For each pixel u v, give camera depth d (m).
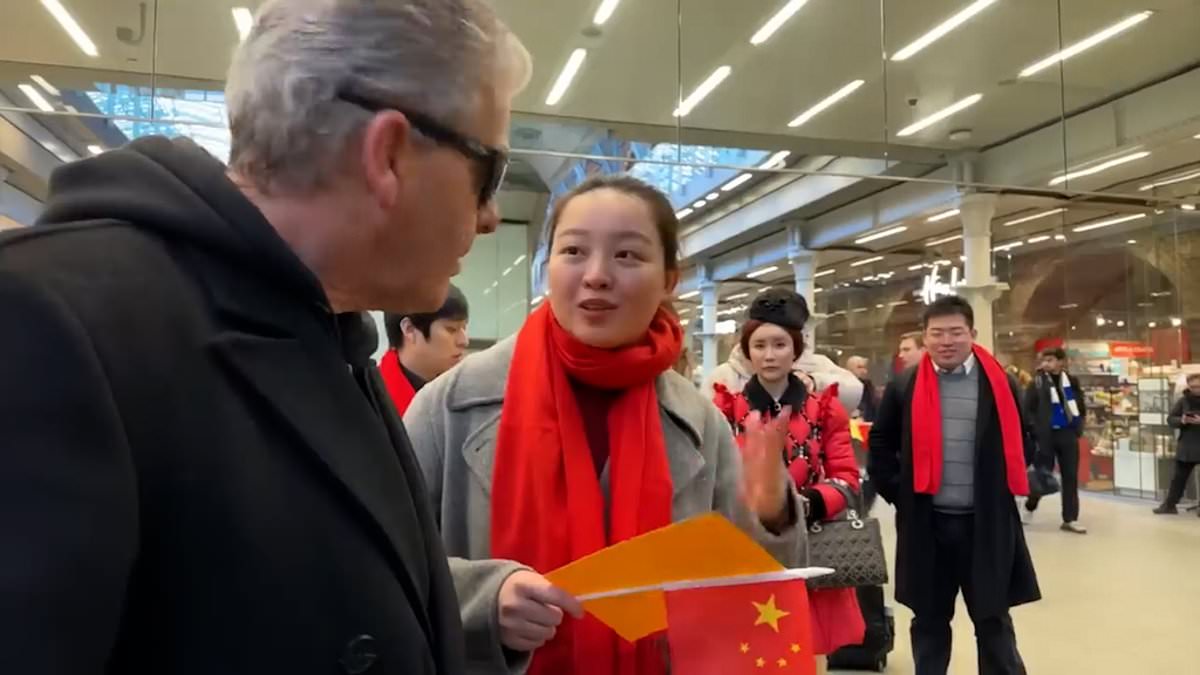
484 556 1.09
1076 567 5.82
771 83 6.60
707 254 8.67
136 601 0.46
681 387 1.28
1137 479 9.45
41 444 0.41
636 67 6.22
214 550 0.48
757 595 0.98
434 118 0.62
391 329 2.55
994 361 3.15
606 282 1.11
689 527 0.91
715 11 6.17
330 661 0.52
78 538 0.40
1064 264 10.09
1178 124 7.51
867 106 6.96
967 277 9.22
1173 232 9.79
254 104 0.60
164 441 0.47
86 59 4.86
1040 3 6.57
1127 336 10.21
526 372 1.16
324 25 0.59
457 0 0.65
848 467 2.58
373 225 0.61
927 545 3.11
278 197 0.61
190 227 0.54
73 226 0.50
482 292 6.08
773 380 2.63
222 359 0.52
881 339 10.38
